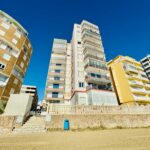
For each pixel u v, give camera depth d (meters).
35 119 16.95
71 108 18.02
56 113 17.03
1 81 26.95
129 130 15.46
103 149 6.67
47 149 7.12
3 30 30.34
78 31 45.69
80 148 7.07
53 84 39.19
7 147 7.63
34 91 74.31
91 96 28.67
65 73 42.41
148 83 47.22
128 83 39.94
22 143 8.58
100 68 35.66
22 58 34.38
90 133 13.20
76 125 16.28
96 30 45.38
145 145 7.08
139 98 38.22
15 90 30.41
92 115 17.66
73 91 33.88
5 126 13.94
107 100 29.72
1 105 19.58
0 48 28.58
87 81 32.69
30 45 39.41
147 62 72.25
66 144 8.13
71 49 47.97
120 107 20.33
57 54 45.53
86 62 35.75
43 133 13.25
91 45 39.06
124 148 6.65
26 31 36.91
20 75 33.47
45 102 35.94
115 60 48.06
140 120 19.62
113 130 15.65
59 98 37.00
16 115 15.14
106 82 34.03
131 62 48.12
